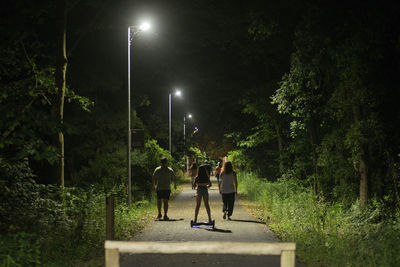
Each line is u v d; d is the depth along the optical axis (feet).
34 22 47.52
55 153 32.83
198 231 40.98
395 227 29.99
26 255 23.86
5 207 31.58
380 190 47.57
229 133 120.16
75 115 76.28
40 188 36.37
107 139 79.41
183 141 165.58
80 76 75.41
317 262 26.81
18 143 31.68
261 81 95.96
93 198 44.06
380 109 47.42
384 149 46.78
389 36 43.39
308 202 44.55
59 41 42.55
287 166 86.07
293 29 55.21
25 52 39.60
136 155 81.00
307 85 53.06
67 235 30.68
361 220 40.83
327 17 44.32
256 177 102.68
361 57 44.55
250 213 56.75
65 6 43.16
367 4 41.81
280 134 88.79
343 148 53.88
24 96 37.68
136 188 72.69
